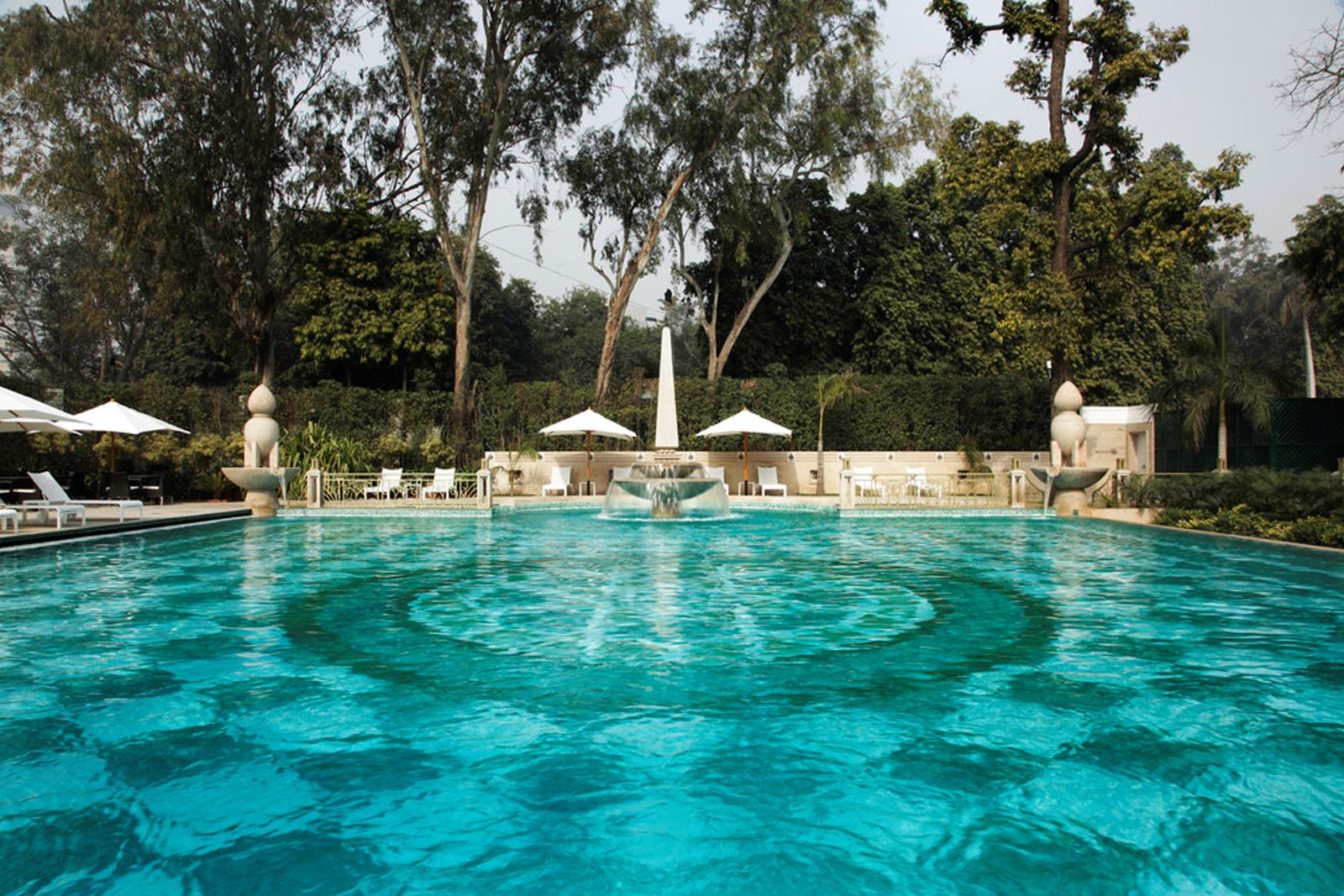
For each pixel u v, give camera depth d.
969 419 28.88
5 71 23.92
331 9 27.66
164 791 3.65
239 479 19.33
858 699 4.96
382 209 32.81
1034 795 3.60
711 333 33.88
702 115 29.06
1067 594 8.82
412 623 7.25
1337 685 5.24
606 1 28.06
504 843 3.17
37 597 8.66
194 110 25.66
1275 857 3.06
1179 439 22.97
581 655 6.06
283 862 3.02
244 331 29.83
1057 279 22.05
